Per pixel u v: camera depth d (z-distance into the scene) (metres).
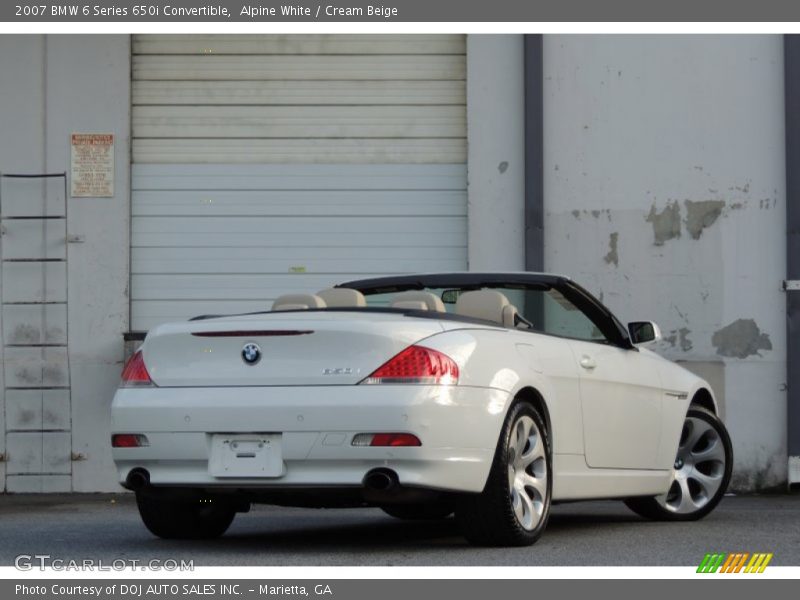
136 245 22.02
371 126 22.11
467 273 13.13
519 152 21.80
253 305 21.98
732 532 13.05
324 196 22.08
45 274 21.77
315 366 10.37
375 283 13.36
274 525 14.55
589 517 15.34
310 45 22.19
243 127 22.14
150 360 10.91
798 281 21.34
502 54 21.89
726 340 21.55
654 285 21.61
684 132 21.67
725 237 21.61
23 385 21.66
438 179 22.06
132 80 22.14
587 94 21.73
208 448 10.52
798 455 21.33
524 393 11.33
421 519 15.37
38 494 21.50
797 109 21.34
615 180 21.67
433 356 10.33
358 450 10.14
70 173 21.84
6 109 21.86
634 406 13.33
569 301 13.12
